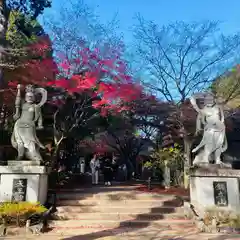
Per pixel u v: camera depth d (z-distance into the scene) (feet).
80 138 57.77
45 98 33.91
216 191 30.94
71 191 39.22
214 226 26.63
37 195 30.14
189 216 30.32
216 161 32.48
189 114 46.50
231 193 30.96
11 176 30.48
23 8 47.01
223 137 32.89
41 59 44.80
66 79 43.65
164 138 62.44
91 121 56.54
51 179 42.39
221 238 24.00
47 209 29.45
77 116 51.21
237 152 59.93
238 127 58.80
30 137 32.19
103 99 44.96
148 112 55.06
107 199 35.12
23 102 34.01
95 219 29.96
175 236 24.77
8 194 29.99
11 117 44.32
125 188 44.37
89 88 44.39
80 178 56.49
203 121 33.68
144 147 85.97
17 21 47.50
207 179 31.24
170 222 28.84
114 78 45.37
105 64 44.98
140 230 26.96
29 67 42.98
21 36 44.93
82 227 27.99
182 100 46.85
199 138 46.14
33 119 33.12
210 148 32.58
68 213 30.50
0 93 41.86
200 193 30.94
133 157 77.92
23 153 31.96
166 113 53.47
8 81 42.14
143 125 64.64
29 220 26.12
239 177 31.48
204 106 34.60
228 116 47.73
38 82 43.45
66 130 47.44
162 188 44.09
